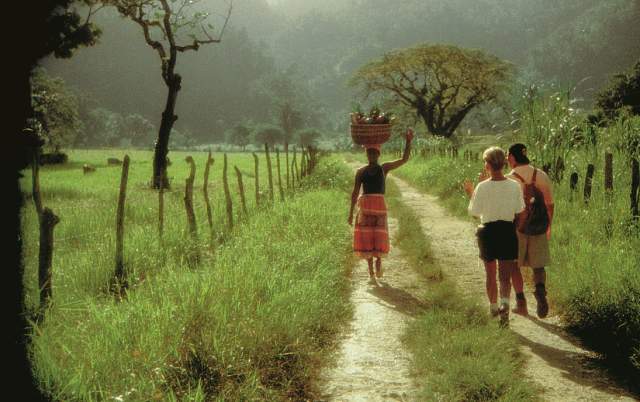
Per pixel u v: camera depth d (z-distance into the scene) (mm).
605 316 8922
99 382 6023
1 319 6695
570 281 10117
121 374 6281
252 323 7672
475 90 85062
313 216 16047
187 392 6258
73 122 83125
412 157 57875
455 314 9359
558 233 14102
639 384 7262
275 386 7023
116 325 7273
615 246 11812
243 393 6355
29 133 8680
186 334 7109
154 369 6258
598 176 18500
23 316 6980
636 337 8312
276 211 17250
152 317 7367
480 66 81625
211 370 6672
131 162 73750
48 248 8602
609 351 8320
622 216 14211
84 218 16141
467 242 16953
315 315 8875
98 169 57500
